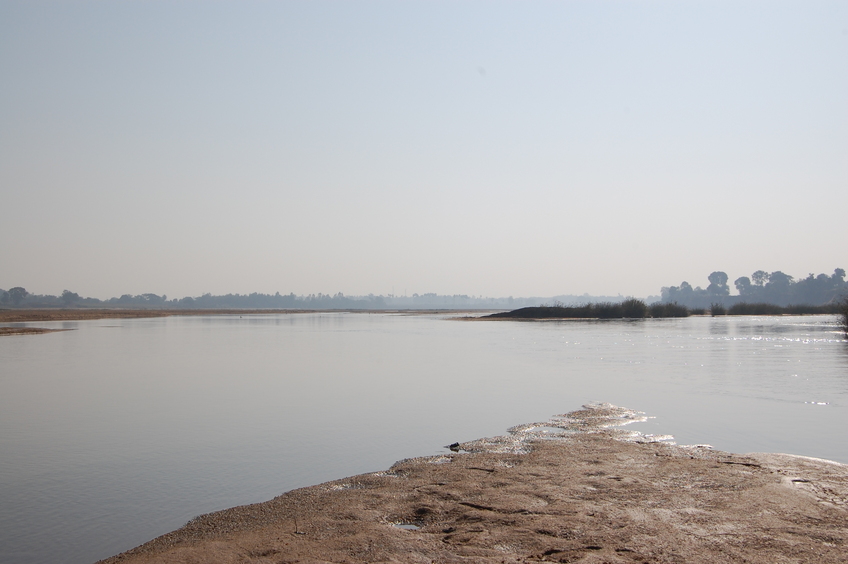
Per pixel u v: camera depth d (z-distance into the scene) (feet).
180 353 130.31
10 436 51.26
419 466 39.32
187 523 30.25
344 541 26.12
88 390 77.10
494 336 185.68
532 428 51.67
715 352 122.11
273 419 57.82
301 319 395.55
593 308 350.64
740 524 27.12
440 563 23.58
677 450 42.42
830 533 26.00
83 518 31.58
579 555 23.97
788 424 52.31
